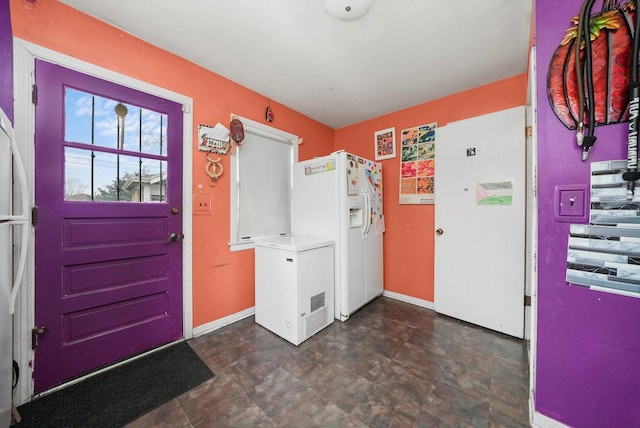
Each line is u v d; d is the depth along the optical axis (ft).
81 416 4.24
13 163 4.35
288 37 5.83
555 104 3.67
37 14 4.63
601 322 3.42
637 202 3.14
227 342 6.63
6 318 3.57
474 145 7.38
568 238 3.64
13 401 4.41
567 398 3.67
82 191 5.24
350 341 6.66
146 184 6.12
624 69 3.16
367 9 4.86
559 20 3.60
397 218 9.89
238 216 7.93
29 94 4.55
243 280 8.07
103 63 5.37
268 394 4.75
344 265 7.89
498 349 6.20
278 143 9.27
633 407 3.21
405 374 5.30
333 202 8.13
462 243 7.66
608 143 3.30
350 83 7.91
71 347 5.07
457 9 4.97
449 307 8.00
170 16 5.20
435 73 7.33
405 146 9.66
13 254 4.42
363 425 4.04
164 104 6.33
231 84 7.75
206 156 7.15
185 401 4.58
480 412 4.28
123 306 5.77
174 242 6.56
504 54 6.45
